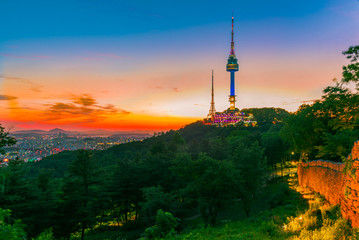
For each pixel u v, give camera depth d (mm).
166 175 43656
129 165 44406
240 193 29422
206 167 32406
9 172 25578
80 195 31906
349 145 24984
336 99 27328
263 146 64625
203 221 30984
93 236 34312
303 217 15203
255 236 14875
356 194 11797
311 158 37375
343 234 10953
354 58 21891
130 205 45531
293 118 38250
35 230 27547
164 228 15414
